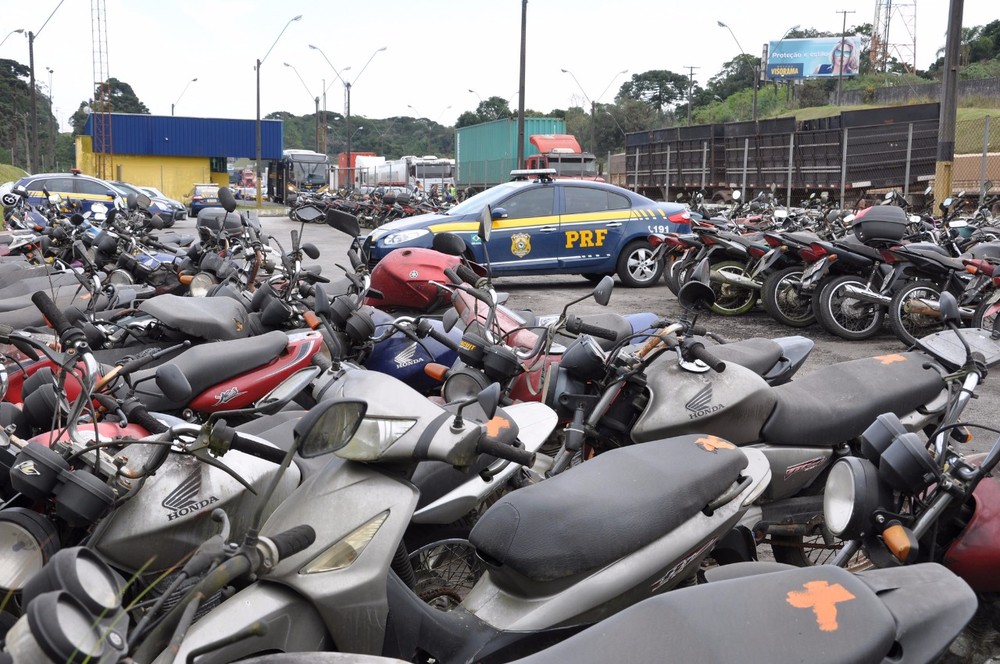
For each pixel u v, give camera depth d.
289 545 2.06
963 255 10.17
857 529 2.97
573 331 4.08
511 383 4.16
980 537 3.16
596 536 2.83
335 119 123.19
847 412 4.13
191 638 2.29
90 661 1.58
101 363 4.55
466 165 45.19
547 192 13.50
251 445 2.63
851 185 25.42
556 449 4.50
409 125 124.44
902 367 4.47
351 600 2.50
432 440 2.67
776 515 4.06
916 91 48.25
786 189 27.62
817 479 4.29
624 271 13.82
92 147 52.69
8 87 79.12
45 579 1.76
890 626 2.01
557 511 2.86
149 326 5.11
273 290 5.72
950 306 3.57
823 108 53.25
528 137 40.28
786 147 27.41
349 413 2.20
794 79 68.44
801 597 2.06
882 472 2.94
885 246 8.98
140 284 7.99
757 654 1.93
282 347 4.54
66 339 3.06
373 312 5.68
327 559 2.51
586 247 13.59
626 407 4.11
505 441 3.30
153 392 4.27
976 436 6.16
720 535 3.12
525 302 12.44
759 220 15.60
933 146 23.91
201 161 55.72
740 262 10.63
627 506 2.91
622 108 71.19
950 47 15.40
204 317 5.08
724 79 88.12
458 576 3.48
